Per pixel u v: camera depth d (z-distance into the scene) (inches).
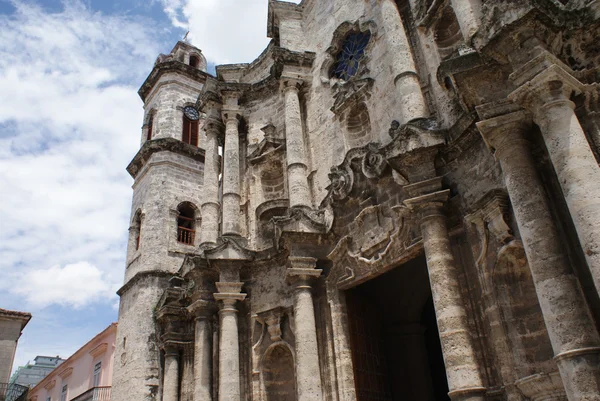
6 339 1598.2
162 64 1469.0
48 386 2089.1
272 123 994.1
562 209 444.8
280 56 948.6
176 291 1036.5
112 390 1099.9
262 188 956.0
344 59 924.6
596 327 392.8
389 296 845.2
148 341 1063.6
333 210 765.9
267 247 886.4
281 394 763.4
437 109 685.9
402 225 652.7
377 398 719.1
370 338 763.4
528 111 440.8
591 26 438.0
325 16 987.9
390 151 607.5
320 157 876.6
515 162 455.5
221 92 1023.6
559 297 392.8
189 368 982.4
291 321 781.3
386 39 762.2
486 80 496.7
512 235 504.1
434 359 905.5
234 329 793.6
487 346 520.1
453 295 527.8
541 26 420.2
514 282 509.7
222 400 746.2
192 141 1414.9
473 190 568.7
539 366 469.4
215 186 978.7
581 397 355.9
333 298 730.8
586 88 426.9
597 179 379.9
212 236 920.3
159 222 1226.6
